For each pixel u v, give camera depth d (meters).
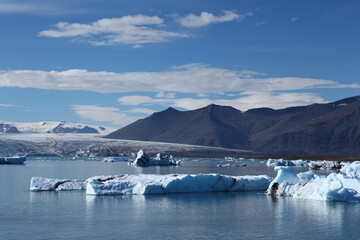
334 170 99.81
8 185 54.72
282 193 42.47
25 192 44.94
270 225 28.27
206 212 32.97
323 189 38.91
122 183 43.81
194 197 40.84
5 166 117.50
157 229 27.03
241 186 46.53
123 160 179.88
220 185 46.00
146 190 42.28
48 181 47.75
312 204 36.72
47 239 24.41
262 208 34.72
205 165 139.50
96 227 27.56
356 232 26.16
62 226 27.81
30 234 25.61
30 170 94.75
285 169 44.62
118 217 30.89
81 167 113.75
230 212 32.97
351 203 36.94
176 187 44.03
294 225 28.17
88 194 42.53
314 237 25.03
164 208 34.69
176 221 29.58
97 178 47.22
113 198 39.75
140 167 117.56
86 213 32.34
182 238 24.78
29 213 32.31
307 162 150.75
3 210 33.56
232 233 26.03
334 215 31.45
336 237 25.02
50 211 33.19
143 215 31.67
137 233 25.92
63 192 44.28
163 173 85.12
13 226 27.81
